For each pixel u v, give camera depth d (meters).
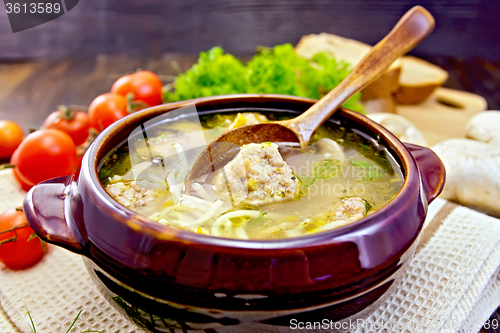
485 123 0.45
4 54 0.68
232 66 0.45
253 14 0.77
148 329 0.27
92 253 0.26
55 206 0.27
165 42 0.75
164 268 0.24
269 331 0.25
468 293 0.30
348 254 0.24
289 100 0.33
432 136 0.49
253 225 0.28
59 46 0.72
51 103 0.54
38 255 0.32
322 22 0.77
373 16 0.77
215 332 0.25
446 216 0.35
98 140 0.29
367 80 0.33
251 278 0.23
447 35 0.76
